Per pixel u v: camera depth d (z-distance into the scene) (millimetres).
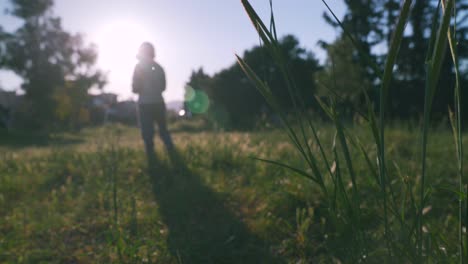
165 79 5148
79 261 2146
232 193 3164
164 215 2781
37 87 36000
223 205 2977
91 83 38281
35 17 38062
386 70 673
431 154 4152
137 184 3629
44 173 4184
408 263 1061
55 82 36438
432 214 2342
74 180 3949
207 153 4672
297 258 2096
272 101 807
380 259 1192
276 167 3652
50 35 38562
